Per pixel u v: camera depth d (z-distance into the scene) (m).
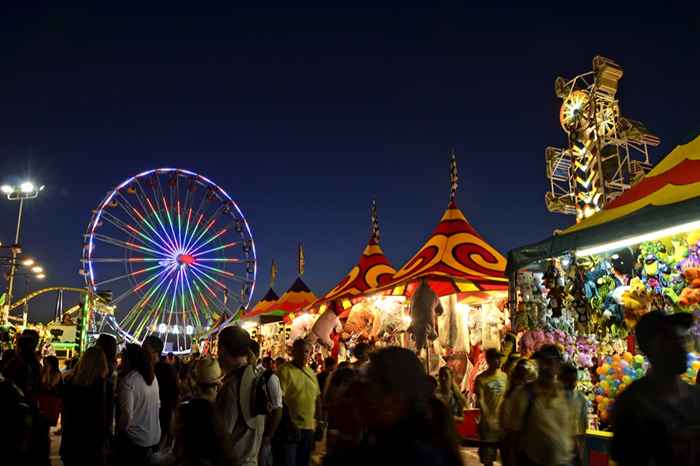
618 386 5.83
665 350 2.35
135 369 4.59
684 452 2.20
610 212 6.22
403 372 1.73
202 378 4.13
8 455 3.18
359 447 1.73
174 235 26.19
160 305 25.53
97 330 25.55
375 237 14.84
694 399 2.33
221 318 26.55
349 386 1.86
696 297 5.45
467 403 10.12
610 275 6.67
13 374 5.14
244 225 28.62
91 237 24.72
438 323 10.59
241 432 3.77
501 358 6.45
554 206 14.68
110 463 4.54
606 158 13.34
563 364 4.22
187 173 27.03
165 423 5.67
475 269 10.23
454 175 12.06
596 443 5.62
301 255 21.53
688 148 5.96
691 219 5.08
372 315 12.82
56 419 7.30
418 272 10.23
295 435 5.41
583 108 14.01
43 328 33.88
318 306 14.55
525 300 7.25
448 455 1.69
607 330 6.57
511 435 3.92
